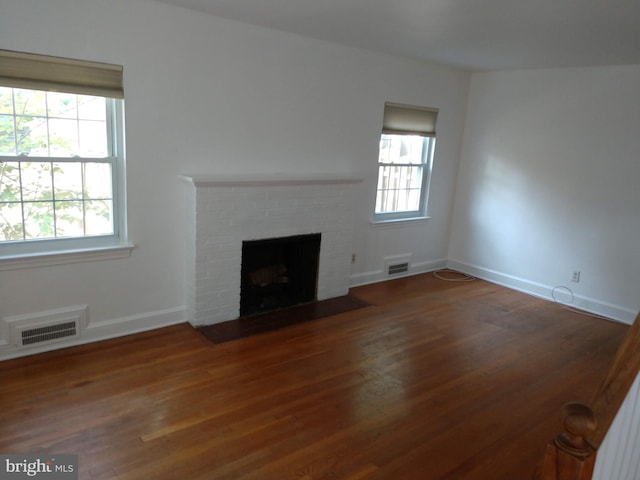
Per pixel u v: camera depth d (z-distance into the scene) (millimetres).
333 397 2939
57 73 2961
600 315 4660
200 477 2199
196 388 2953
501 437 2625
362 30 3672
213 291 3848
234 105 3783
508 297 5051
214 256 3770
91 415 2613
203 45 3520
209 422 2615
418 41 3943
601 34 3301
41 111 3043
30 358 3176
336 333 3898
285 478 2223
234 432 2541
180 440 2449
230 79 3713
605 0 2559
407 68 4875
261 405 2809
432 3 2812
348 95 4488
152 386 2943
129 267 3535
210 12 3432
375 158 4887
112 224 3475
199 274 3725
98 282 3412
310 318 4180
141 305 3666
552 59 4305
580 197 4730
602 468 1331
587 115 4586
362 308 4492
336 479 2234
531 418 2824
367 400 2930
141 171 3439
